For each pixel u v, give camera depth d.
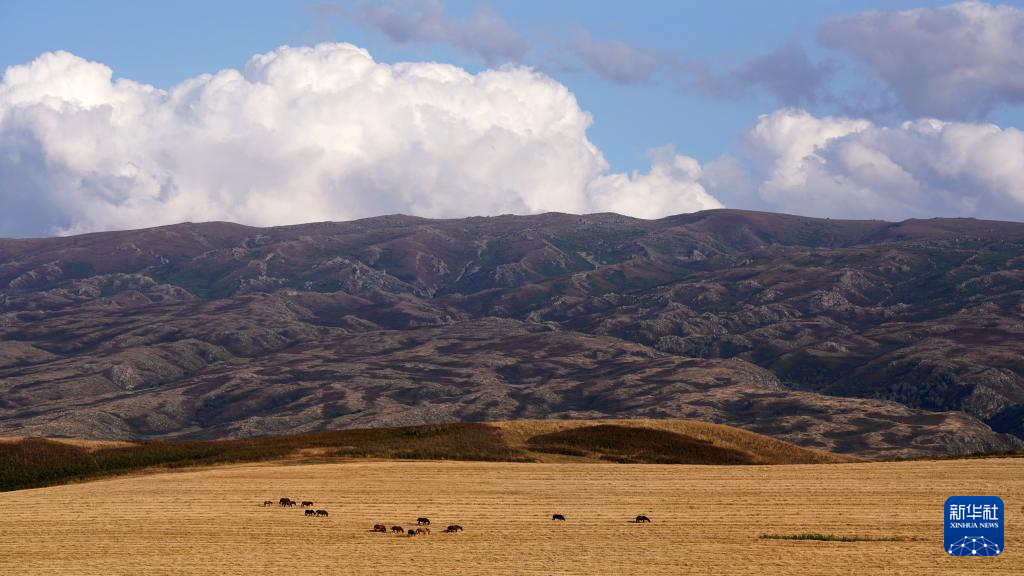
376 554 66.44
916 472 110.00
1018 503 87.00
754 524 79.31
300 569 61.19
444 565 62.12
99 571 61.25
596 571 59.56
